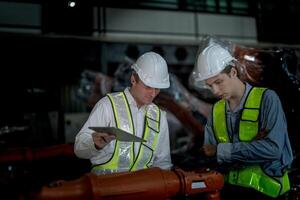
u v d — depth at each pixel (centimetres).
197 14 446
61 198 128
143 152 177
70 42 361
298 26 432
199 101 371
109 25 398
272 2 421
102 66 379
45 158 217
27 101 335
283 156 172
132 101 178
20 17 360
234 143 173
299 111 217
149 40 403
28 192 150
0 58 338
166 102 363
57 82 355
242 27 467
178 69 414
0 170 193
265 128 168
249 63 220
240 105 179
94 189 129
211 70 171
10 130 302
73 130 370
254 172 178
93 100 377
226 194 193
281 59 221
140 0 405
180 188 147
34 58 348
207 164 226
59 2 325
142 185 138
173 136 390
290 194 198
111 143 172
